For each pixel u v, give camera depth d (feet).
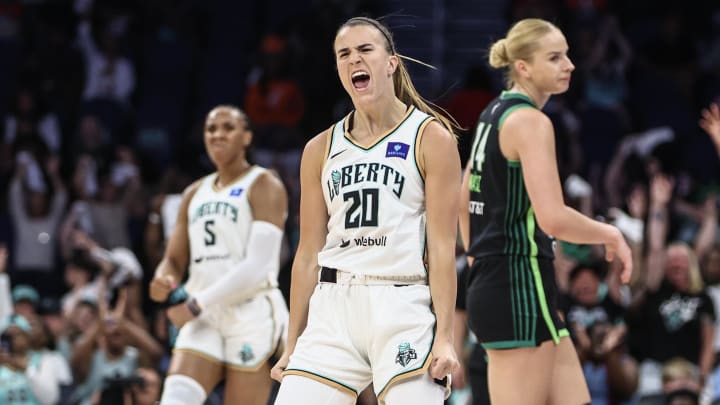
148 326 65.62
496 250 32.40
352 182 28.55
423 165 28.50
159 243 65.10
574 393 33.40
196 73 103.35
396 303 27.94
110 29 103.09
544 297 32.17
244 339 39.86
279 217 40.93
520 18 100.12
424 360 27.45
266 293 40.68
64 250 77.61
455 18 105.29
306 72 96.84
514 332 31.94
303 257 29.63
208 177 42.37
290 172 86.22
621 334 56.70
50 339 61.62
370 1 106.11
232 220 40.60
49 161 81.30
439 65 101.35
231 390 40.09
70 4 105.60
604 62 95.96
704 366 60.59
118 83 98.58
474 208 33.30
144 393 51.80
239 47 106.73
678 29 101.60
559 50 33.01
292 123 93.40
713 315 61.05
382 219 28.27
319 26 101.24
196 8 108.37
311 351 28.40
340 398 28.12
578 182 63.87
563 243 40.27
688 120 95.45
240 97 102.06
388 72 28.86
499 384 32.50
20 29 104.27
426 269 28.89
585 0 101.91
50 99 96.58
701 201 80.59
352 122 29.48
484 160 32.78
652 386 59.21
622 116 93.20
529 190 31.37
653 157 82.64
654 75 98.37
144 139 93.20
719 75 99.09
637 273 63.98
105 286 63.16
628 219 66.54
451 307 27.91
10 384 56.75
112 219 79.20
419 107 30.19
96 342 59.31
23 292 62.18
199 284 40.96
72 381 59.88
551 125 31.81
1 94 99.35
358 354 28.32
